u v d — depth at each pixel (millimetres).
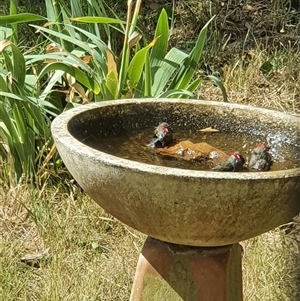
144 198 2279
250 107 3023
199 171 2199
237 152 2660
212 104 3064
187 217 2277
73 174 2514
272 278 3713
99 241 4074
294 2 6742
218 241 2406
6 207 4289
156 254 2750
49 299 3527
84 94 4520
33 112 4398
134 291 2824
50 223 4066
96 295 3582
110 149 2811
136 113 3016
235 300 2822
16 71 4352
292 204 2326
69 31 4688
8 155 4438
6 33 4828
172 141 2904
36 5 6328
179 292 2734
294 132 2902
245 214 2266
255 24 6461
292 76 5805
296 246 4102
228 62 6004
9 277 3629
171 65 4570
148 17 6320
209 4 6562
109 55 4395
